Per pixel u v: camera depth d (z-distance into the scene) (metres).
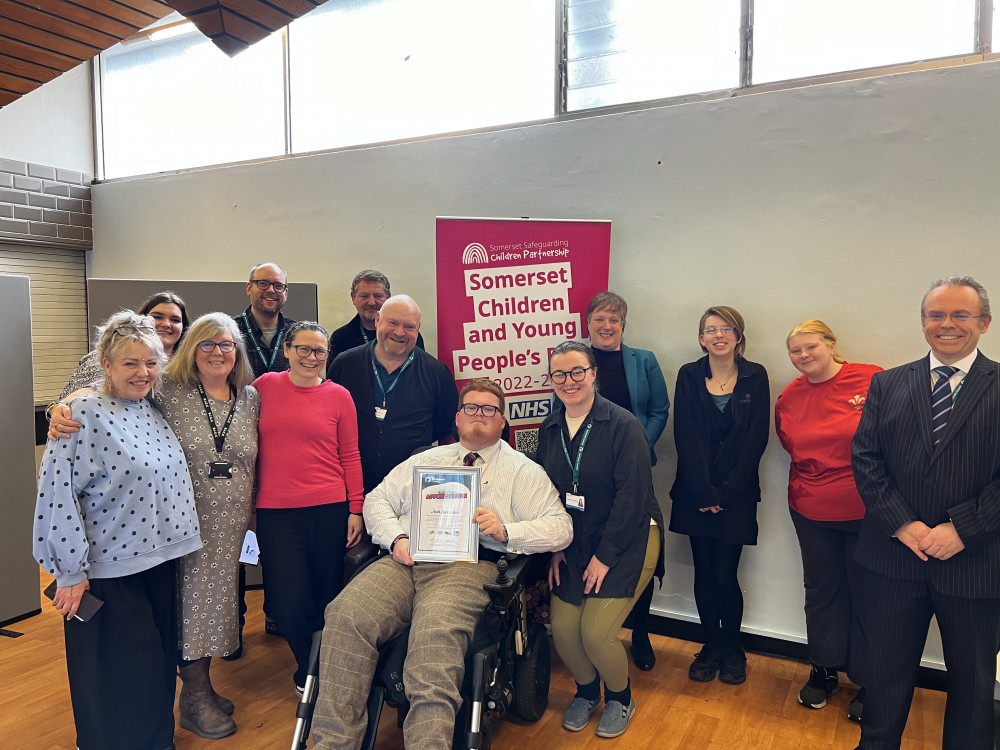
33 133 4.77
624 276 3.33
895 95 2.76
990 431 1.91
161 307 2.82
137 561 2.12
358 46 4.14
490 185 3.64
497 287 3.18
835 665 2.59
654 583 3.34
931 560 1.98
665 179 3.21
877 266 2.84
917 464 1.99
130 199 4.93
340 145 4.24
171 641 2.30
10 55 2.89
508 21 3.69
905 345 2.81
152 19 2.60
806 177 2.94
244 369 2.51
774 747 2.38
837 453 2.56
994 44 2.68
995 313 2.66
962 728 2.00
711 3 3.19
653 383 3.02
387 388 2.83
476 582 2.25
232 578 2.41
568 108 3.53
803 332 2.61
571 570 2.45
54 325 5.05
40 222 4.80
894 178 2.79
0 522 3.33
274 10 2.11
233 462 2.40
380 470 2.79
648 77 3.35
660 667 2.99
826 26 2.97
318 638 2.14
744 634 3.14
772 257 3.02
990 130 2.63
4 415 3.34
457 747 2.12
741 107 3.04
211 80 4.68
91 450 2.03
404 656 2.15
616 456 2.42
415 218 3.88
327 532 2.55
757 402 2.72
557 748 2.37
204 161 4.75
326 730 1.97
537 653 2.50
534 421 3.18
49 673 2.88
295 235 4.28
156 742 2.23
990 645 1.97
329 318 4.20
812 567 2.64
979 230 2.67
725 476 2.74
